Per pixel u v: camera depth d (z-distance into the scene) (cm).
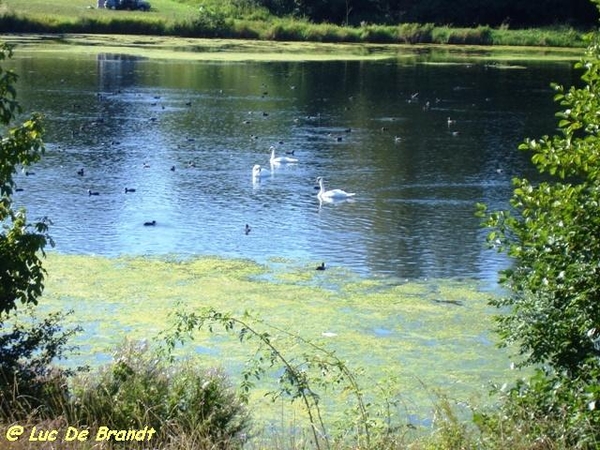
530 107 4247
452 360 1381
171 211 2302
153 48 6075
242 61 5662
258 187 2600
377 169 2883
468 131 3597
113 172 2723
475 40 7338
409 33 7275
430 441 770
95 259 1875
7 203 973
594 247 833
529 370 1328
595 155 855
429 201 2469
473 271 1861
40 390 832
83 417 791
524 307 862
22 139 956
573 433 717
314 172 2822
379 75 5253
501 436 716
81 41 6212
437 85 4912
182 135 3359
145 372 859
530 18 7762
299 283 1762
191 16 7225
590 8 7725
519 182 883
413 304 1652
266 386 1220
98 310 1564
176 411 799
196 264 1870
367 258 1942
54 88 4325
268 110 4003
